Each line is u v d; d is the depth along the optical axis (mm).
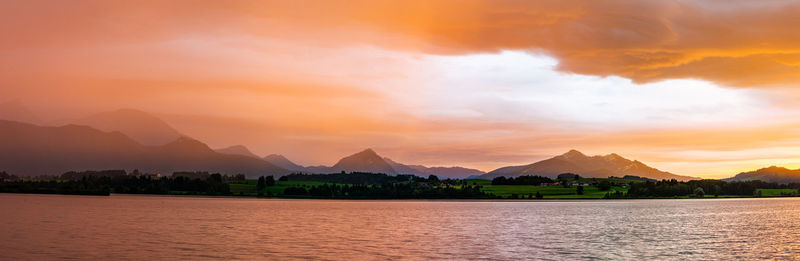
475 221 153375
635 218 169375
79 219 133875
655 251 81375
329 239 94938
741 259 74000
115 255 71188
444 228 123938
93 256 70062
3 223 115750
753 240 98125
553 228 125500
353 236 101500
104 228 109875
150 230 107625
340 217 169750
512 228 125250
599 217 176750
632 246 87812
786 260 73438
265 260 68438
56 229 104750
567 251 80875
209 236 97625
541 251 80750
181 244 84188
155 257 70062
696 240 97875
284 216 170375
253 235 100625
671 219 163375
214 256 71500
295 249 79688
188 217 155000
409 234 107188
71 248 77062
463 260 71125
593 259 72750
